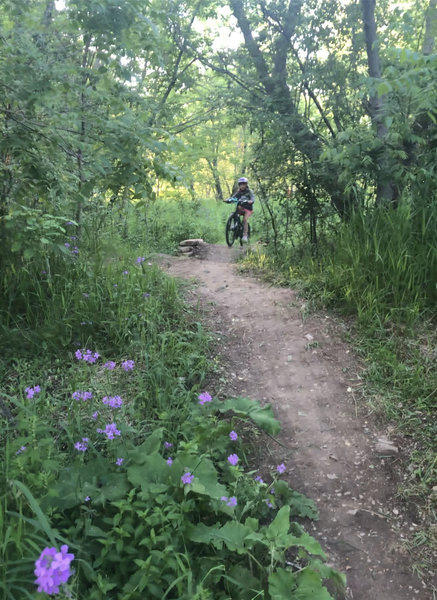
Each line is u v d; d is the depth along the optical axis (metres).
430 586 2.16
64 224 4.92
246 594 1.90
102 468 2.23
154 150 3.34
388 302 4.20
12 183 4.00
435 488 2.62
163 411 2.99
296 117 6.79
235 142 16.36
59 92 3.20
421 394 3.28
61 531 1.97
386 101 4.71
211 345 4.04
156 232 9.84
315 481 2.76
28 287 4.14
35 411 2.69
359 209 4.91
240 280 5.73
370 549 2.35
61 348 3.68
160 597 1.75
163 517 1.90
